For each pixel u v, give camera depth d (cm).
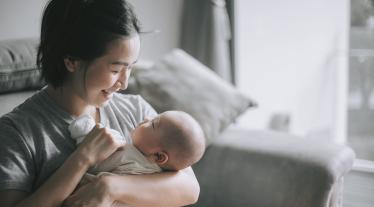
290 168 162
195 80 195
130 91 188
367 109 314
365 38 306
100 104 111
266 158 168
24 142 103
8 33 188
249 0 302
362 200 263
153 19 263
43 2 202
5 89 146
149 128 119
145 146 119
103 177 107
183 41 290
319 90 323
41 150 105
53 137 108
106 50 102
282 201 160
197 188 125
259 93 321
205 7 273
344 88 319
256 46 311
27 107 110
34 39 161
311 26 313
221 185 171
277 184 162
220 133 186
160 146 118
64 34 104
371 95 312
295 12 311
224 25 277
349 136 321
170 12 278
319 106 325
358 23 305
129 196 109
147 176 115
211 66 273
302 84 322
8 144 101
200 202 174
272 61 317
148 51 263
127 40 103
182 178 121
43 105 110
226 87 198
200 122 181
